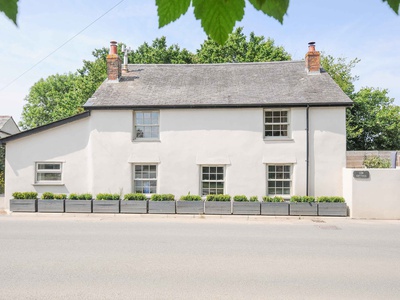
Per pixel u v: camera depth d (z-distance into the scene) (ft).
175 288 16.63
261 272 19.02
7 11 2.55
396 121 79.97
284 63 52.75
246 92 44.27
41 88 135.95
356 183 37.47
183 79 49.29
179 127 42.78
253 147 42.22
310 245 25.17
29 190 43.39
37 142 43.45
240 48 77.20
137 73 51.26
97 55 93.04
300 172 41.68
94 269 19.42
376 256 22.33
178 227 31.89
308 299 15.38
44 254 22.47
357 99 81.41
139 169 43.57
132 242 25.82
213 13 3.15
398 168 38.68
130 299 15.33
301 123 41.73
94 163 42.91
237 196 39.60
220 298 15.49
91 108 42.04
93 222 34.40
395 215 37.04
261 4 3.08
